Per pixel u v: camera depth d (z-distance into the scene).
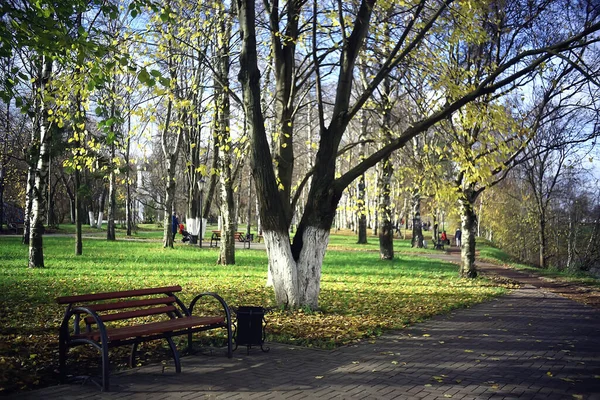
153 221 83.56
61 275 15.63
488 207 45.22
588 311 12.98
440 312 11.77
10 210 50.84
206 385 5.75
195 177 35.84
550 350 8.12
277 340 8.25
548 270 28.39
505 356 7.61
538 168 32.50
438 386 5.96
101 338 5.59
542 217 32.47
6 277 14.71
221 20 16.09
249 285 14.78
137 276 16.23
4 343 7.32
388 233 26.86
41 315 9.64
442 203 21.25
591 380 6.39
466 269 20.75
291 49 13.33
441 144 16.78
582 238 35.62
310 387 5.79
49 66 15.69
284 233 11.04
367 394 5.58
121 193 57.84
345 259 26.59
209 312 10.70
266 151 11.07
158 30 13.34
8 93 9.02
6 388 5.43
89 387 5.60
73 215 59.56
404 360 7.18
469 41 13.66
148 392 5.45
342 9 12.12
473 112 13.19
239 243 42.38
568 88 18.86
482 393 5.73
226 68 18.64
